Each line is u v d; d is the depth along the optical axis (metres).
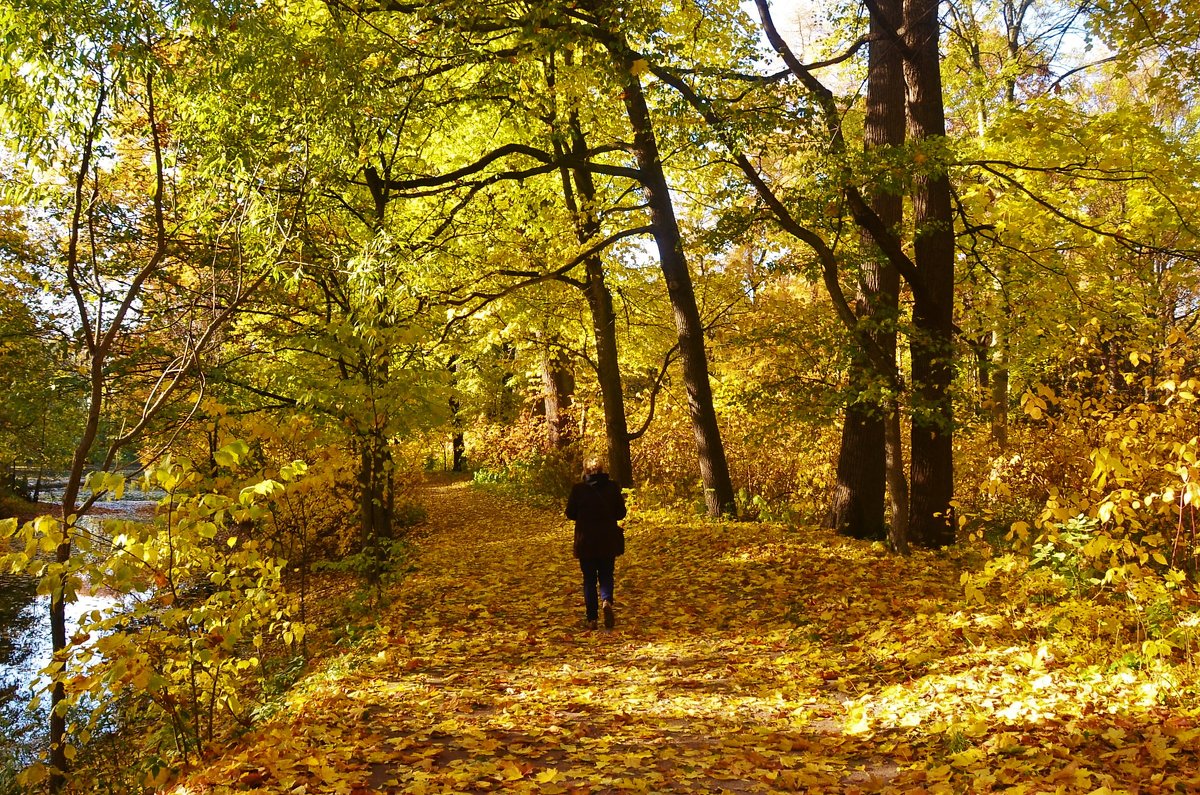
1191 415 6.57
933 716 4.60
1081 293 13.66
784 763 4.22
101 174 9.05
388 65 9.38
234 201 8.11
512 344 20.67
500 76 11.01
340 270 8.27
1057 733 3.95
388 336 8.10
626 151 15.38
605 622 8.14
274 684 7.16
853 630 7.00
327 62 8.16
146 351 10.33
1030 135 10.38
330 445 8.66
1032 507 11.35
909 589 8.28
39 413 10.97
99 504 24.78
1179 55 8.62
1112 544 4.82
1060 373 15.32
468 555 13.74
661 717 5.22
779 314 15.78
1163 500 4.78
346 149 8.55
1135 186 11.70
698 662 6.70
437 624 8.58
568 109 12.14
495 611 9.17
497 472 28.98
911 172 9.02
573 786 3.92
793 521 13.73
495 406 30.27
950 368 10.48
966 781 3.57
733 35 11.19
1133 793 3.16
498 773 4.10
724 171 12.86
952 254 10.88
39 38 6.29
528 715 5.24
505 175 12.54
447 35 9.59
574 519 8.34
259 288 10.71
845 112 9.58
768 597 8.67
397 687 5.97
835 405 10.90
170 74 6.98
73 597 4.13
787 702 5.40
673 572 10.42
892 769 4.04
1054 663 5.01
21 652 11.59
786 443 15.75
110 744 6.45
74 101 6.68
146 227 10.36
